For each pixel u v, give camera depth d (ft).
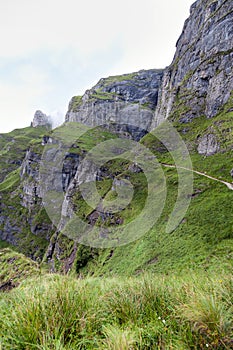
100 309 16.34
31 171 496.23
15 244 435.94
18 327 13.47
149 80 618.85
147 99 566.36
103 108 419.54
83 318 14.74
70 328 14.11
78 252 196.24
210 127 289.12
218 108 323.98
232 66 336.08
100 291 19.77
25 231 436.35
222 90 332.60
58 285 17.13
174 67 517.14
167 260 122.52
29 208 460.96
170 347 13.07
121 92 587.27
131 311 16.10
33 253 386.32
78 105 567.59
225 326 13.28
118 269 145.69
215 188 175.83
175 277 23.99
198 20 485.56
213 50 389.60
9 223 473.26
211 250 111.04
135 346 12.85
